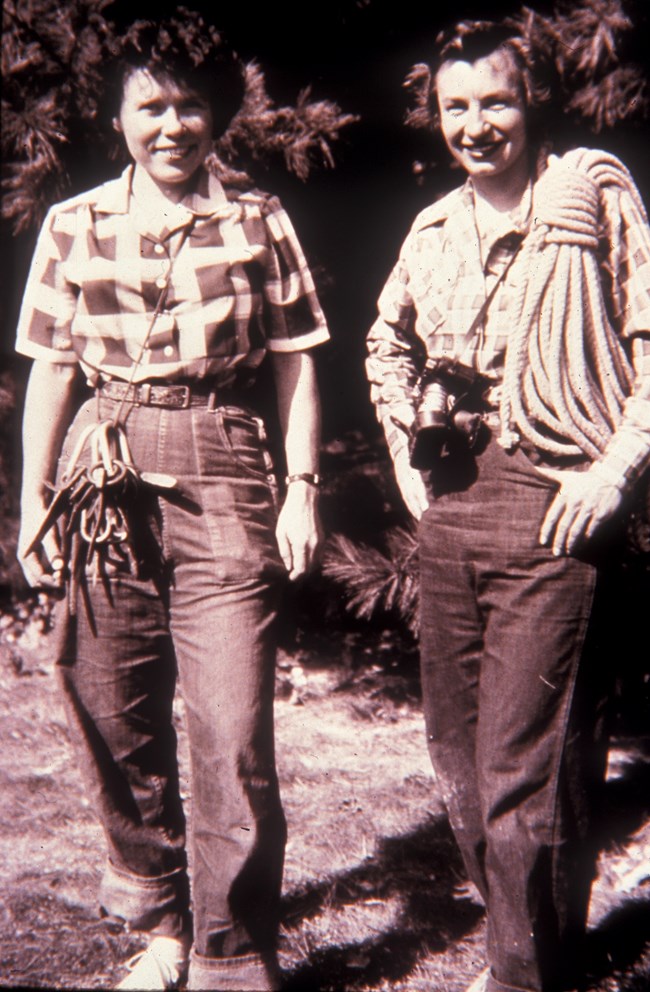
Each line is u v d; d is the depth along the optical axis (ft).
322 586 14.93
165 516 7.66
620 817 11.17
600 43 12.42
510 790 7.54
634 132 13.23
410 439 7.70
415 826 11.08
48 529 7.88
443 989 8.49
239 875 7.52
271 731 7.73
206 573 7.61
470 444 7.52
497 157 7.34
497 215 7.55
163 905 8.34
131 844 8.23
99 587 7.75
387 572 13.62
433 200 14.98
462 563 7.66
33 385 8.08
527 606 7.41
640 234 7.34
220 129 7.85
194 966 7.80
